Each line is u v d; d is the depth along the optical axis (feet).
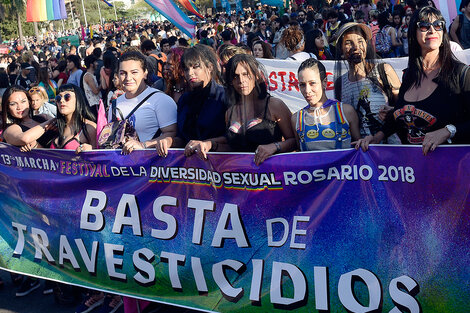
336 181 11.02
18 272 15.16
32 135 14.39
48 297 16.38
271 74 18.25
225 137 12.71
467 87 10.26
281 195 11.54
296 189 11.39
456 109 10.38
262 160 11.54
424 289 10.52
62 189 14.12
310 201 11.31
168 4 42.80
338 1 68.13
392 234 10.66
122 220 13.35
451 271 10.28
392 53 34.96
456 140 10.50
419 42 10.44
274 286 11.80
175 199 12.64
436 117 10.51
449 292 10.36
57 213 14.32
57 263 14.56
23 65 36.52
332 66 14.12
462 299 10.28
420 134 10.82
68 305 15.74
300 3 72.84
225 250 12.21
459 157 10.03
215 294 12.50
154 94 13.83
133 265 13.37
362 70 13.42
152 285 13.24
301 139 12.02
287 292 11.69
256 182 11.71
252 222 11.89
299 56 19.27
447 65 10.40
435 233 10.35
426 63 10.68
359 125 12.99
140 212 13.10
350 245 11.03
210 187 12.19
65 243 14.32
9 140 14.65
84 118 14.61
